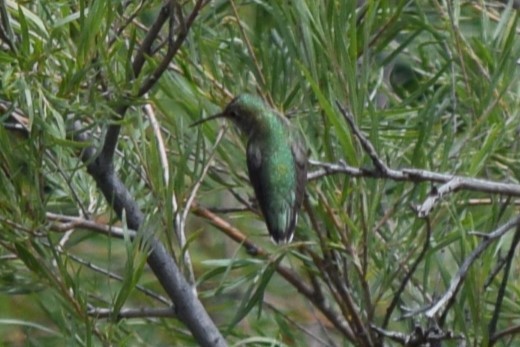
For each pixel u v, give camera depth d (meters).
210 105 8.17
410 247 7.71
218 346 7.39
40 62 6.62
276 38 8.10
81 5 6.67
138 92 6.95
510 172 8.25
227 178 9.01
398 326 8.27
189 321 7.38
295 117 8.05
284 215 7.62
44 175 7.17
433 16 9.07
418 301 7.90
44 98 6.56
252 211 8.41
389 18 8.20
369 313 7.65
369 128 7.86
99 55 6.94
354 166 6.97
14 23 7.09
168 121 8.02
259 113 7.89
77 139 7.36
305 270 8.38
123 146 7.64
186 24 6.90
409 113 8.03
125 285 6.84
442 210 7.69
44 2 6.96
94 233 8.09
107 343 7.04
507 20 8.42
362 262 7.78
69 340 7.28
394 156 7.92
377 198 7.51
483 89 8.06
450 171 7.86
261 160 7.75
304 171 7.74
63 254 7.51
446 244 7.36
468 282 7.15
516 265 8.21
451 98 8.12
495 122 7.92
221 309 9.05
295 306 9.84
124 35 7.73
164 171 7.52
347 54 7.31
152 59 6.95
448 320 8.05
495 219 7.32
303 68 6.86
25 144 6.75
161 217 7.21
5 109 7.21
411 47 9.02
